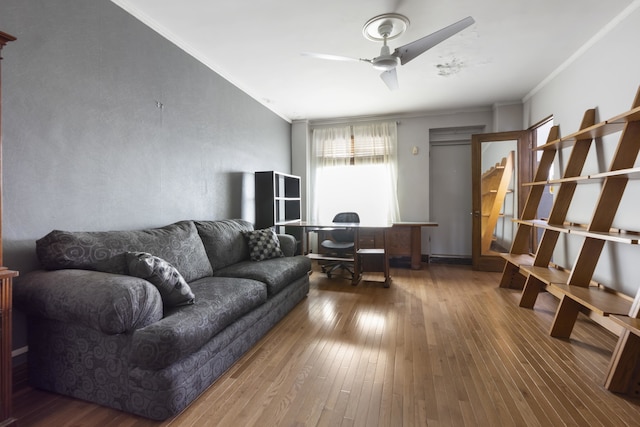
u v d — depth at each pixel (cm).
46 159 181
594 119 273
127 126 232
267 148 466
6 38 126
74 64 196
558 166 331
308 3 229
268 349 212
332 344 219
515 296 329
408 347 214
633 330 151
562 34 269
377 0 225
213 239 275
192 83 301
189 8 235
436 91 413
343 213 466
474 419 142
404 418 143
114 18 221
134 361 139
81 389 155
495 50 299
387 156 525
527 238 358
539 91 388
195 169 307
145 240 210
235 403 155
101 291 139
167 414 140
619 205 238
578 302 217
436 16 245
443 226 537
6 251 164
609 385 163
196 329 154
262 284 234
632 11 227
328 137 552
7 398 129
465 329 244
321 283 388
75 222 197
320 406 152
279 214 464
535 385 169
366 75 361
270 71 350
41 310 149
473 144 446
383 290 355
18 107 168
